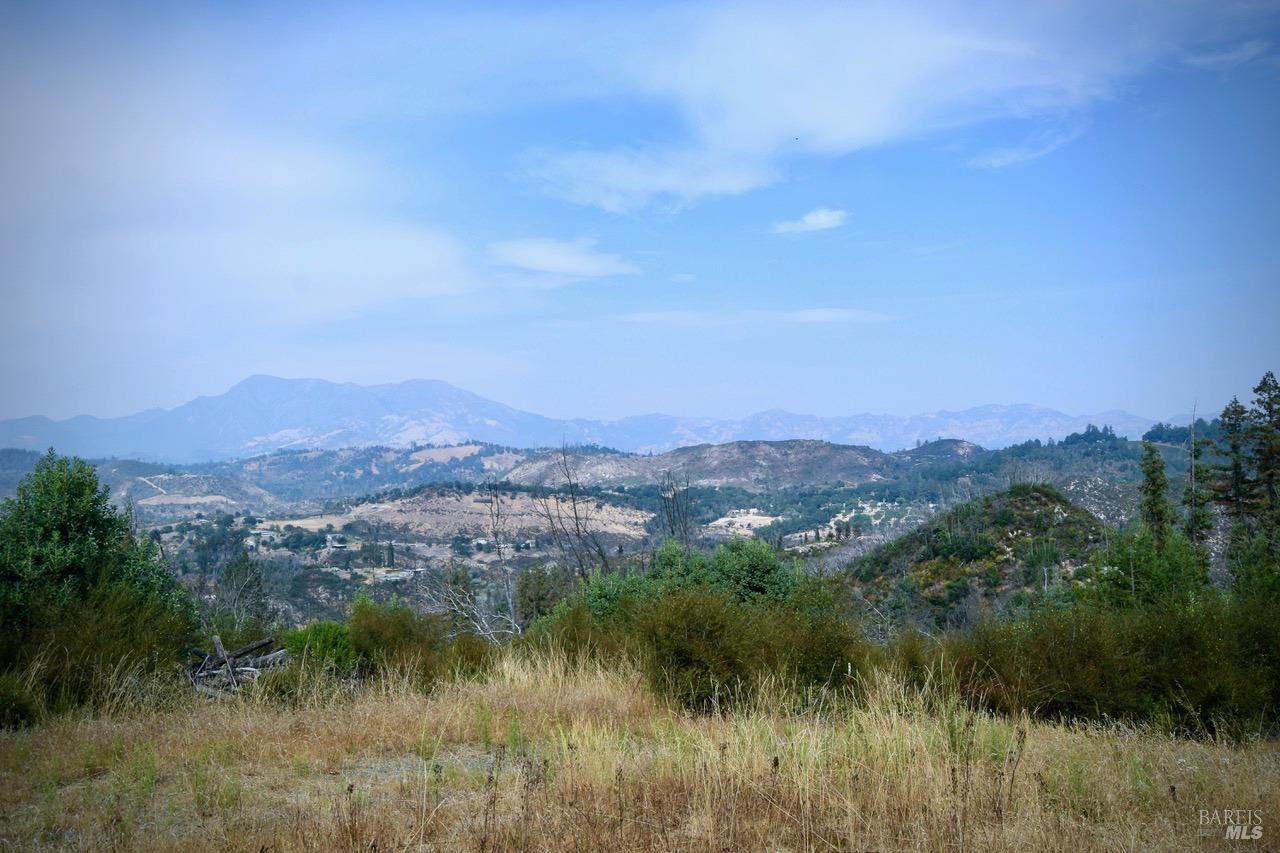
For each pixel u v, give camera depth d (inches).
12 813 242.4
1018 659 452.8
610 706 418.6
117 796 255.1
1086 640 443.2
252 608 1366.9
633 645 509.0
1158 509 1443.2
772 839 221.3
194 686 435.5
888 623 810.2
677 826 235.1
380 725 362.0
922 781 256.4
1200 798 258.7
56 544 486.3
